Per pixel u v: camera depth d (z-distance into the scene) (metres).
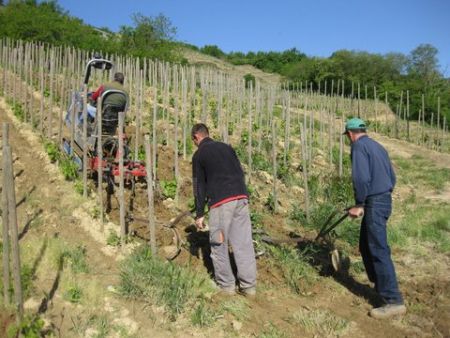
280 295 5.57
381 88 30.33
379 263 5.25
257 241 6.28
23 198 6.79
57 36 24.50
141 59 24.06
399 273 6.42
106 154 7.51
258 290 5.57
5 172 4.12
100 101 6.32
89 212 6.58
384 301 5.37
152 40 26.06
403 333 5.02
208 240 6.46
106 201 6.95
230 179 5.25
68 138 9.03
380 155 5.27
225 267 5.28
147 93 15.16
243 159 10.18
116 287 5.11
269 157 10.88
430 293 5.87
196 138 5.49
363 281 6.14
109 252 5.85
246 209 5.34
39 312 4.55
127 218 6.39
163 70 14.60
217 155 5.26
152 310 4.87
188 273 5.49
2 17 24.08
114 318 4.69
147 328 4.64
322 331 4.94
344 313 5.34
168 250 6.04
